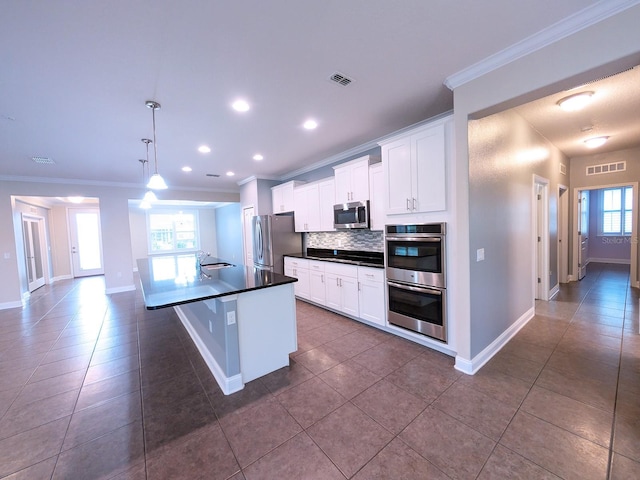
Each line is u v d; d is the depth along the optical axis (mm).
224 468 1514
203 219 10336
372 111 2855
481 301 2475
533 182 3525
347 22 1608
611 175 4914
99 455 1634
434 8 1526
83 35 1615
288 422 1856
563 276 5328
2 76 1984
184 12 1479
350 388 2211
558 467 1443
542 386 2139
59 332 3717
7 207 5156
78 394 2262
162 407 2064
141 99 2416
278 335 2531
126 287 6316
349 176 3932
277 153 4316
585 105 2900
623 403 1911
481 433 1695
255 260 5707
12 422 1940
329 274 4023
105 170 4973
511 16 1608
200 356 2920
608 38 1562
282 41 1758
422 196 2732
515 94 1928
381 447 1617
